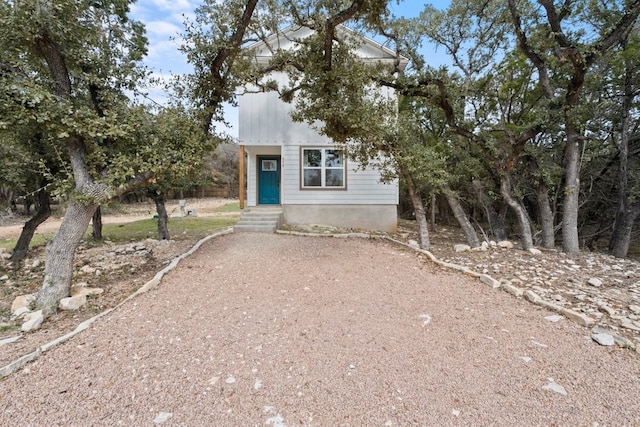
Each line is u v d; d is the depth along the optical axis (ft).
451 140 33.71
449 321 12.58
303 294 15.52
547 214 29.09
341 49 24.00
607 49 23.98
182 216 57.67
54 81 15.92
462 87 30.45
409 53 28.43
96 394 8.32
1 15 13.47
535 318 12.86
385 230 39.68
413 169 23.77
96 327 12.09
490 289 16.40
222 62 22.17
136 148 17.25
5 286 19.71
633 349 10.39
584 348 10.52
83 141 16.52
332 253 23.82
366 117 23.22
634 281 18.30
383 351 10.36
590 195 35.32
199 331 11.78
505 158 28.63
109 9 17.51
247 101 38.37
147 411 7.72
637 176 32.40
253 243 27.32
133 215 68.95
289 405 7.92
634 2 21.81
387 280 17.66
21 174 24.29
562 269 20.71
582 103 27.02
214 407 7.85
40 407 7.84
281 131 38.65
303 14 24.44
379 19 21.61
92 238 35.53
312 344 10.83
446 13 28.86
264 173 44.06
